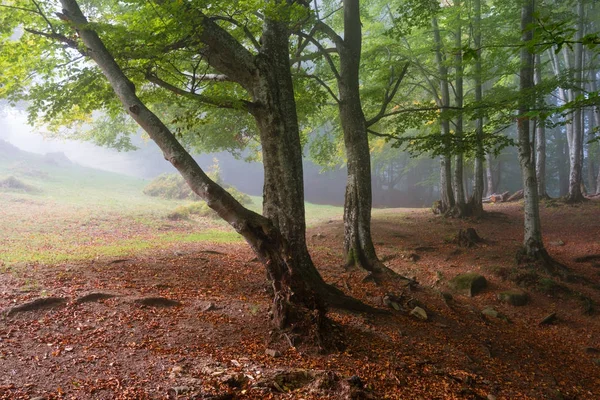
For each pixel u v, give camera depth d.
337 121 19.44
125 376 5.02
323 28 12.09
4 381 4.63
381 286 10.84
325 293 8.51
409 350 7.14
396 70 12.95
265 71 8.46
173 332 6.36
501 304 11.55
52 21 7.77
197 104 10.32
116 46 7.52
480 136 12.93
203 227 20.28
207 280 9.27
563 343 9.66
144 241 15.38
